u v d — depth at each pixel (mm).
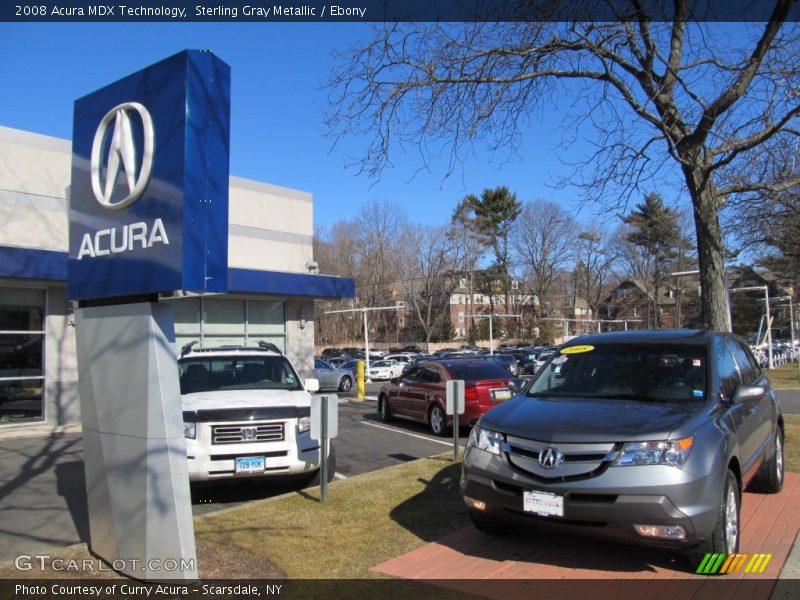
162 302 4293
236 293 17188
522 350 48406
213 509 6590
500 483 4383
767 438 6094
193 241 4094
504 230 80375
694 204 8844
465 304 90250
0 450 10633
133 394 4328
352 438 11727
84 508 6742
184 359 8086
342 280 19281
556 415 4555
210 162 4250
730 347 5992
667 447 4004
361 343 79500
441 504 6176
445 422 11766
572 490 4016
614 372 5312
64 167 14445
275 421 6727
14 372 13312
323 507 6191
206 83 4262
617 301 88250
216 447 6508
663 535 3887
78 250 4824
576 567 4398
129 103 4457
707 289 8781
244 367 8125
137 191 4316
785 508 5891
